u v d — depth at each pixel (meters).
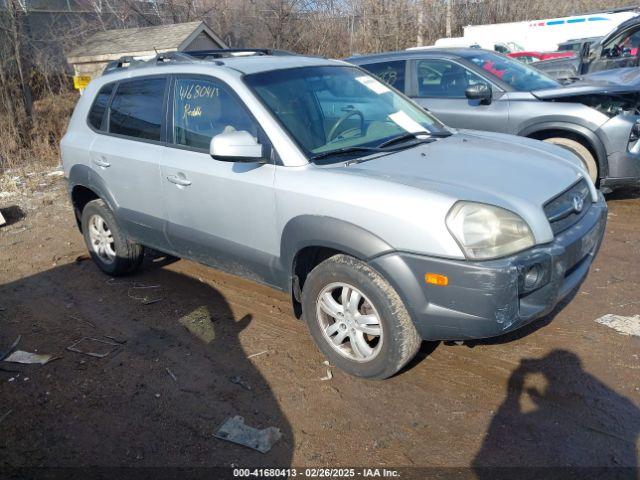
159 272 5.39
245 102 3.74
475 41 19.27
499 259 2.83
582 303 4.15
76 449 3.08
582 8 26.66
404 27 20.75
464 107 6.41
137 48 15.09
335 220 3.20
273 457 2.92
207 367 3.75
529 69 6.72
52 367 3.89
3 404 3.52
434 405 3.20
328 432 3.06
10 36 12.05
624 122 5.60
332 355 3.52
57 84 14.98
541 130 5.98
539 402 3.15
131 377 3.70
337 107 3.98
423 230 2.89
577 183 3.44
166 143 4.30
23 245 6.53
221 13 21.12
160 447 3.05
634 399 3.11
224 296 4.77
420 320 3.02
